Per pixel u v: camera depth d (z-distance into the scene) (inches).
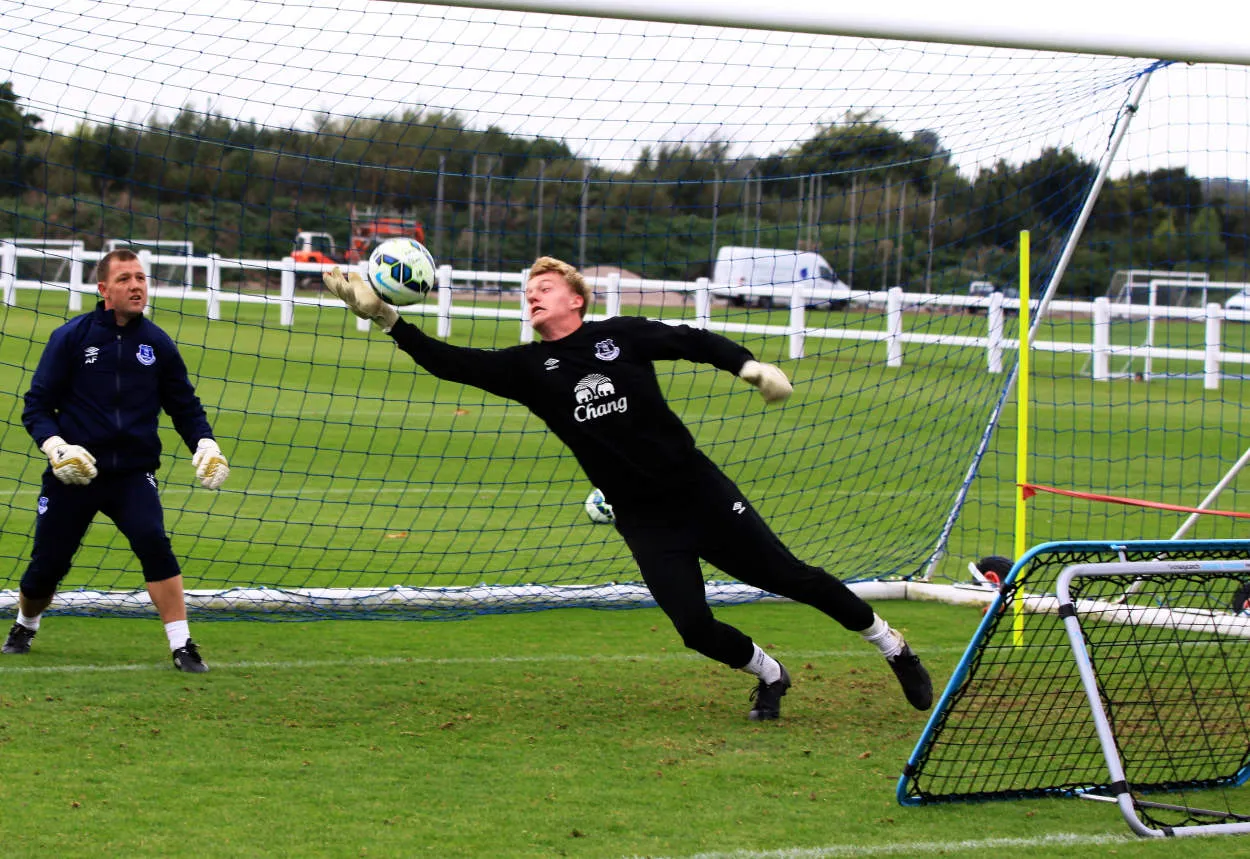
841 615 539.8
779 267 2765.7
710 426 1539.1
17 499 1023.0
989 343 1017.5
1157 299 2490.2
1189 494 1222.9
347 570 832.9
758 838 414.9
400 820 423.8
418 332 519.5
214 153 2172.7
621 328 527.5
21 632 625.3
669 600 529.3
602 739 524.1
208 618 709.3
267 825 416.2
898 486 1200.2
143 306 597.6
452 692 589.3
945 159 927.7
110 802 432.5
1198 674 607.8
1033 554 438.3
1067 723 545.3
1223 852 410.9
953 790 466.9
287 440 1337.4
